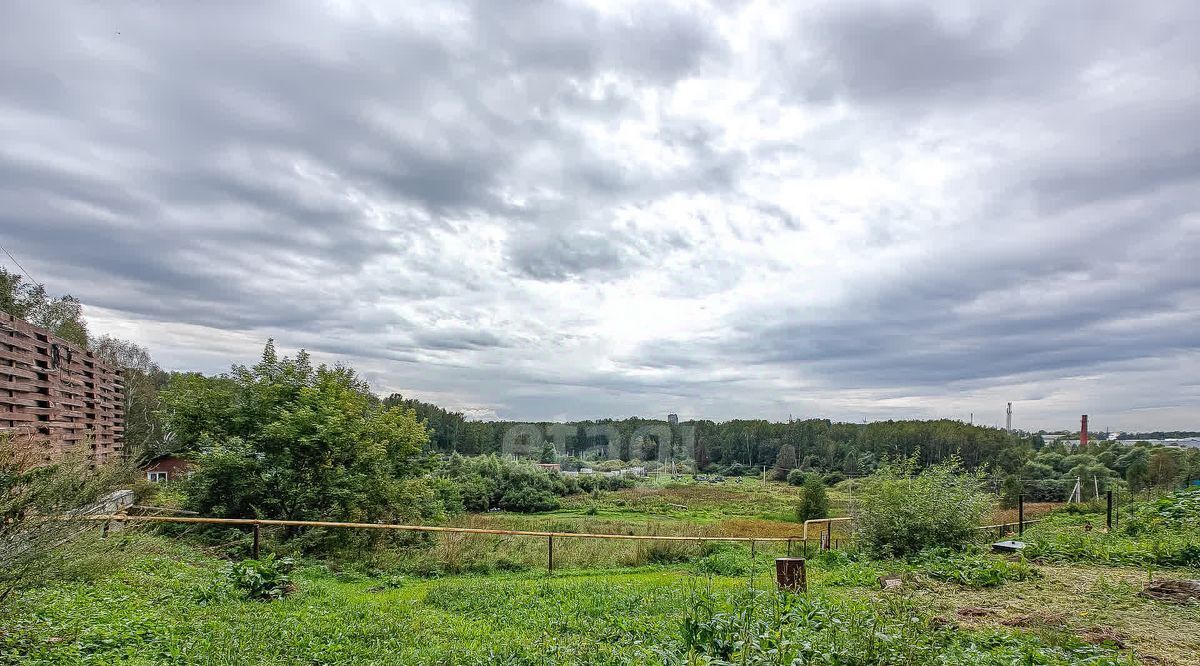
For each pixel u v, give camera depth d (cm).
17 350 1112
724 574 1531
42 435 1204
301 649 629
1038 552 1192
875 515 1523
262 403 1850
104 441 1772
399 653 630
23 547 561
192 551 1309
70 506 636
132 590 823
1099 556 1141
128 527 905
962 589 925
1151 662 579
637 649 606
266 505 1681
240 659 578
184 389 1870
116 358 4775
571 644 652
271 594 901
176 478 1817
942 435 7381
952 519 1442
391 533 1805
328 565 1406
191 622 700
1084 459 5988
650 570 1612
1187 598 811
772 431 10394
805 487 4144
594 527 2952
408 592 1090
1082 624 704
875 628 553
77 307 4025
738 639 551
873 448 8025
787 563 839
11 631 563
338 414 1767
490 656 613
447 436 8112
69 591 740
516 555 1666
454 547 1661
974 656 548
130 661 557
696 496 6191
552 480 5769
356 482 1762
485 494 4578
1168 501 1533
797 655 497
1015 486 4962
